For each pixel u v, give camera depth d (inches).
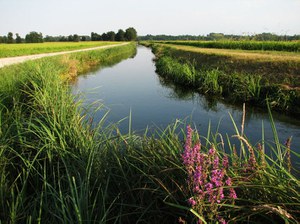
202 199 83.2
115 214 116.0
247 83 456.1
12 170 148.3
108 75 810.8
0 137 159.2
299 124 331.0
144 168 128.3
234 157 121.6
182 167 113.0
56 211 106.3
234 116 368.5
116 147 148.5
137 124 326.0
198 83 572.1
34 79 318.0
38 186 137.6
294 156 217.0
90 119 194.9
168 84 643.5
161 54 1318.9
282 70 463.8
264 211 94.3
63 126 169.3
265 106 401.7
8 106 253.8
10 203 116.4
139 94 529.7
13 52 1222.9
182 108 417.1
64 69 661.9
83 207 101.7
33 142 165.3
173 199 108.9
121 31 5418.3
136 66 1091.9
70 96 239.8
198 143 93.7
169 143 142.4
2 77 359.3
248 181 101.7
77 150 150.8
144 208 111.3
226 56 642.8
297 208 89.7
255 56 589.3
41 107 221.9
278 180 97.7
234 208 90.8
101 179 126.0
